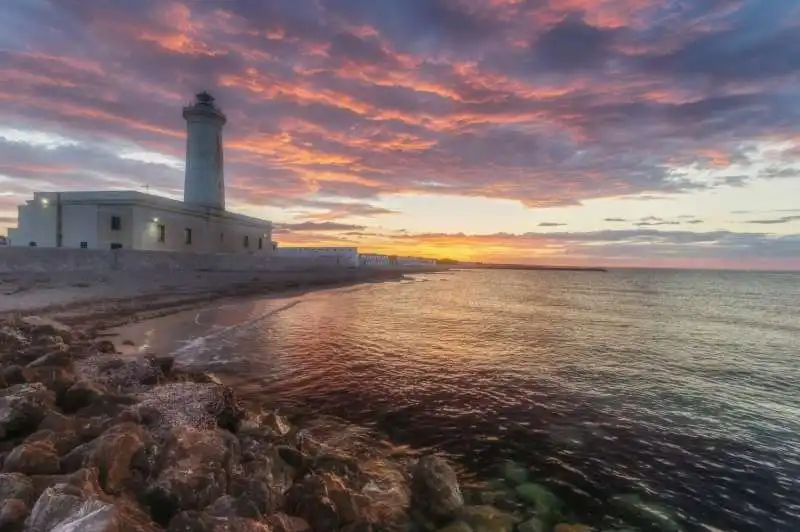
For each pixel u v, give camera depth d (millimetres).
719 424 9227
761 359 16859
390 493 5594
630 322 27625
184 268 40062
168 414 6098
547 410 9766
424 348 16625
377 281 74438
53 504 3105
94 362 8891
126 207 38219
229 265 48000
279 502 4531
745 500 6203
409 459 7086
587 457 7434
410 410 9430
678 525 5562
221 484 4371
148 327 17391
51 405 5918
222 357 13406
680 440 8305
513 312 32188
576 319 28484
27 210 38250
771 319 31375
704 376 13672
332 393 10398
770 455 7711
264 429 6711
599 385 12039
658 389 11875
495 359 15039
